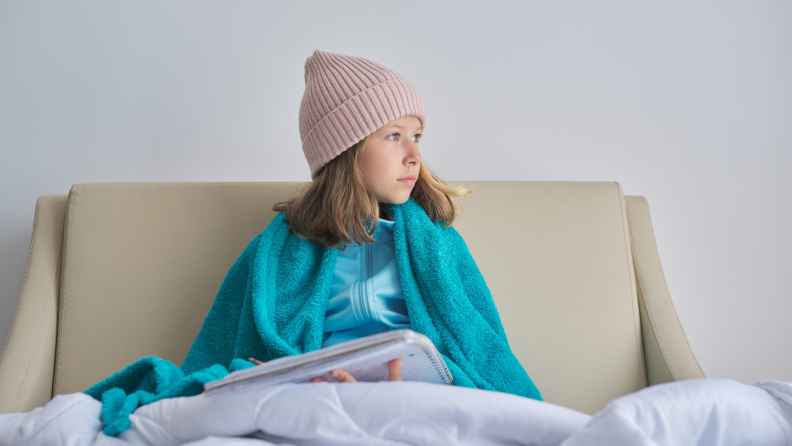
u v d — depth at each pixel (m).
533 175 1.38
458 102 1.39
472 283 1.02
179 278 1.07
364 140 1.00
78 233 1.08
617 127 1.38
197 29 1.37
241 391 0.57
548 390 1.04
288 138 1.38
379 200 1.04
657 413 0.47
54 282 1.06
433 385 0.56
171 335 1.04
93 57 1.36
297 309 0.96
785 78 1.35
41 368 0.97
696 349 1.34
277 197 1.14
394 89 0.99
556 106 1.38
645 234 1.15
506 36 1.39
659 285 1.10
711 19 1.37
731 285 1.35
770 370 1.33
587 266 1.10
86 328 1.03
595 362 1.05
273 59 1.38
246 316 0.95
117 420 0.61
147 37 1.37
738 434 0.51
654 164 1.37
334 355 0.54
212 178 1.37
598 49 1.38
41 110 1.34
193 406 0.59
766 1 1.36
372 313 0.96
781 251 1.34
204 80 1.37
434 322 0.95
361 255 1.04
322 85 1.03
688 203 1.36
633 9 1.38
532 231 1.12
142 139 1.36
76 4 1.36
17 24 1.35
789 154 1.34
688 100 1.37
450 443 0.52
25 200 1.33
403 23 1.39
